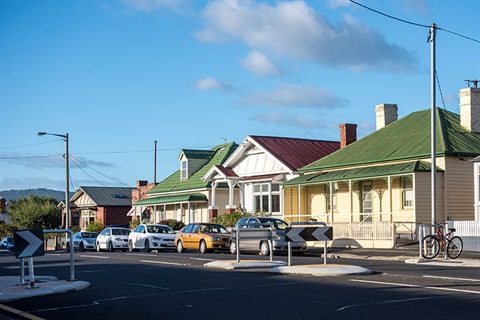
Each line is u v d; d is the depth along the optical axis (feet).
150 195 200.23
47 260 91.56
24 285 50.83
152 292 47.55
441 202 106.01
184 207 181.27
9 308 41.57
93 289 50.39
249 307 39.09
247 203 150.51
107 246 138.62
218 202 168.66
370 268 65.87
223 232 112.68
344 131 143.74
